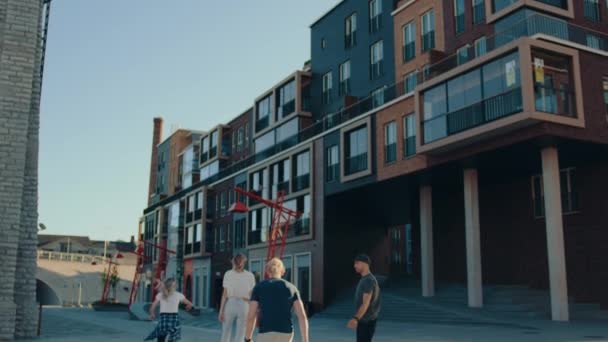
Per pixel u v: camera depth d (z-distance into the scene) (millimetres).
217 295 45812
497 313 21906
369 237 34656
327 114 36969
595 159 23500
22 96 14484
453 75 22922
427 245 27125
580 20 25406
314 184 33625
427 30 29609
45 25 17031
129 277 79188
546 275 25000
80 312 38062
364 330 7336
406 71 30453
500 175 26344
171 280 10695
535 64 20141
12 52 14555
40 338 14633
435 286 28766
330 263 32531
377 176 28016
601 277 22766
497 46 22547
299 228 34750
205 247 48156
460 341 14500
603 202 23062
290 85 39562
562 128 20188
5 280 13719
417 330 18297
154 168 73438
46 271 71375
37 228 15195
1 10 14680
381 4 33406
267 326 5859
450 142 22531
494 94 21062
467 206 24297
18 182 14172
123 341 14195
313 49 39469
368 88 33438
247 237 40781
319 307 31938
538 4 23859
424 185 27844
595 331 16453
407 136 26312
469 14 27078
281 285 6023
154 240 64062
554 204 20766
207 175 52406
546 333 16094
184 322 27438
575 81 20797
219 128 50125
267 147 41656
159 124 75062
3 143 14109
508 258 27031
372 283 7332
